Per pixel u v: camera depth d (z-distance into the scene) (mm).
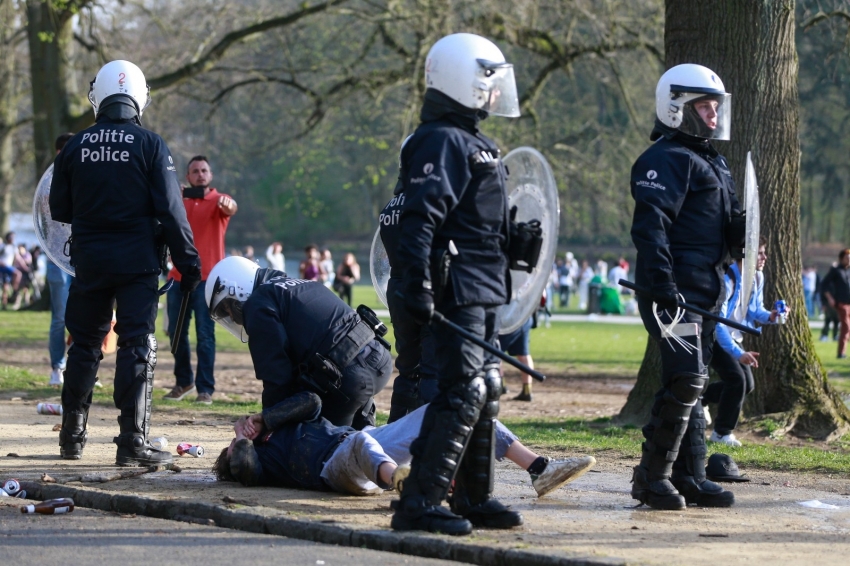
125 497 6355
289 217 90938
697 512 6590
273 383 6836
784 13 11477
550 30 29625
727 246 6734
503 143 31312
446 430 5469
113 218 7453
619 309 45750
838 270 25062
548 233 6180
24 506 6234
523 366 5305
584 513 6387
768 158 11422
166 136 36500
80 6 28641
